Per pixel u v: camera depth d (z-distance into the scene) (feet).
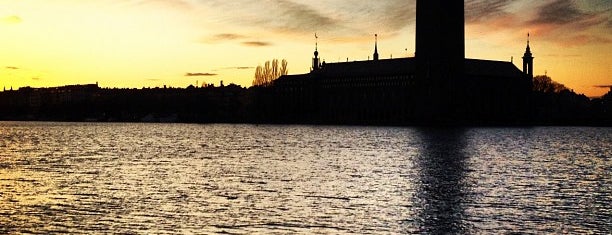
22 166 323.37
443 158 374.02
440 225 174.09
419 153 415.44
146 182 253.85
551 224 175.73
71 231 166.20
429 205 201.46
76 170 302.25
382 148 467.93
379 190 232.12
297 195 220.02
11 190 230.48
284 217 183.01
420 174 284.20
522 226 173.27
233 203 204.13
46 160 362.53
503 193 226.38
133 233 164.55
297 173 287.89
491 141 575.79
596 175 286.25
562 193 227.81
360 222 177.27
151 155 403.95
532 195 222.28
